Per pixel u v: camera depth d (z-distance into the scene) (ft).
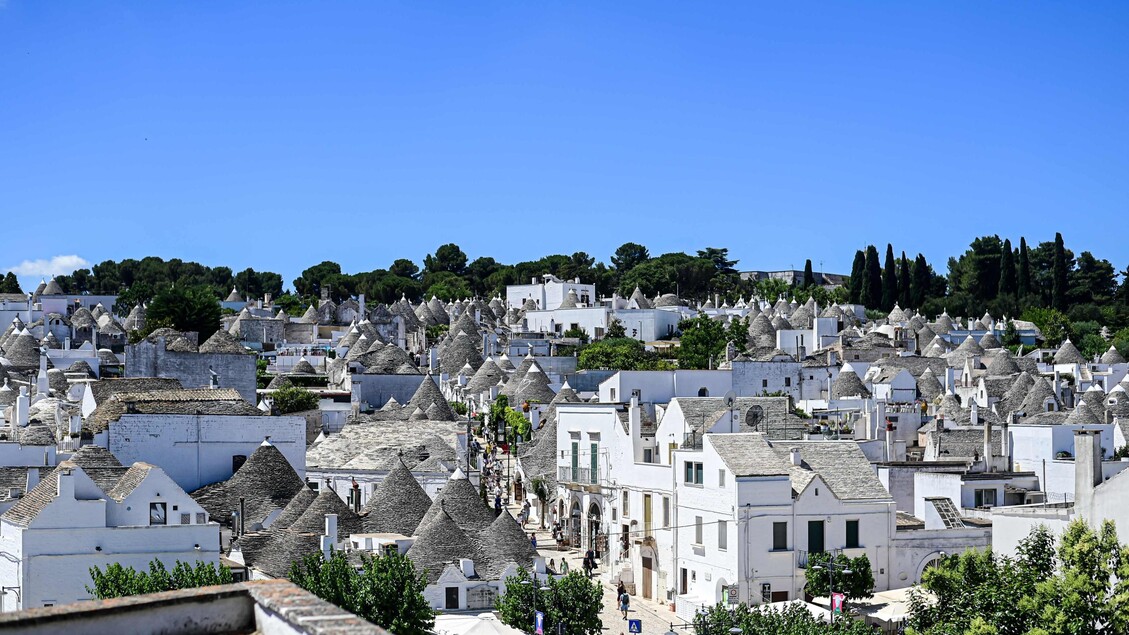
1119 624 173.06
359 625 65.41
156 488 246.88
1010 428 329.52
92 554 233.55
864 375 592.60
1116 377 648.38
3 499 263.49
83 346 618.03
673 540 306.35
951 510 294.66
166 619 71.41
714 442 289.12
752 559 277.03
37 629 68.85
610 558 337.52
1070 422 386.93
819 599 264.72
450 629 230.07
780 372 542.98
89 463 282.56
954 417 451.53
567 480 366.84
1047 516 207.00
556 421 396.37
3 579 238.89
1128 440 382.83
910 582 284.82
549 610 250.98
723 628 233.76
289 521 286.25
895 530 286.05
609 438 345.92
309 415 481.87
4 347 582.76
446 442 406.62
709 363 618.85
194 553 240.32
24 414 354.33
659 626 281.13
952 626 187.11
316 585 214.07
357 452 404.16
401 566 221.46
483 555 278.67
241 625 72.64
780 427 366.84
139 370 453.58
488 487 424.46
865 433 372.17
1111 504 197.06
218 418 325.83
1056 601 179.11
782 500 279.49
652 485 317.83
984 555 197.47
